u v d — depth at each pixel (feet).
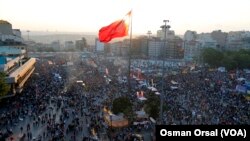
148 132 167.32
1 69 236.22
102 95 262.26
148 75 391.65
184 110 206.69
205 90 289.12
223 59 596.29
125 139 151.84
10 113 200.44
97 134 163.63
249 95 257.96
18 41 453.99
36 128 175.94
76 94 262.88
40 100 237.04
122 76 359.87
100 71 431.84
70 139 158.40
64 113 203.41
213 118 191.42
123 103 174.81
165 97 240.73
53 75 375.66
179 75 399.24
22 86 268.41
